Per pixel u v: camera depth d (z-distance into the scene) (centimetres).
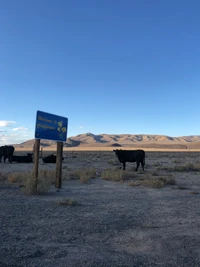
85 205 1162
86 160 4562
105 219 941
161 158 5675
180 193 1500
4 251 640
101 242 724
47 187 1441
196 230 845
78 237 758
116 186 1714
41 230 809
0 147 3672
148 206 1170
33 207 1102
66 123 1670
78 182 1869
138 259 615
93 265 574
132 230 833
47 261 591
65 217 955
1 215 972
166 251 671
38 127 1488
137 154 2669
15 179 1794
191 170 2891
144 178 2092
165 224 905
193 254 654
